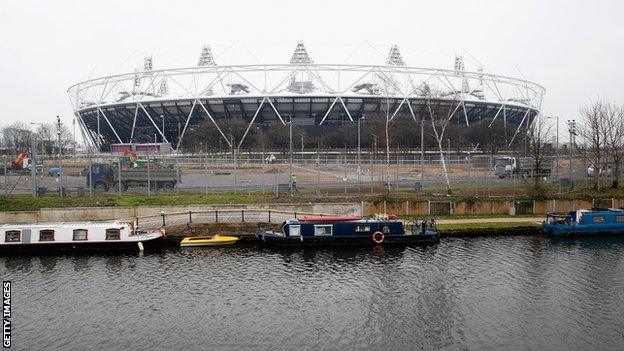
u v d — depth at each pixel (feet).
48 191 177.99
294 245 144.77
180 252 141.08
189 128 460.55
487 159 269.03
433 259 133.49
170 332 92.89
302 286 114.93
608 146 234.58
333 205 167.73
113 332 92.84
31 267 129.18
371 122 402.93
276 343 88.84
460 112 466.70
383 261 131.95
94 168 187.73
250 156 367.45
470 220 168.45
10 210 159.02
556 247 146.00
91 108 472.03
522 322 96.37
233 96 434.71
